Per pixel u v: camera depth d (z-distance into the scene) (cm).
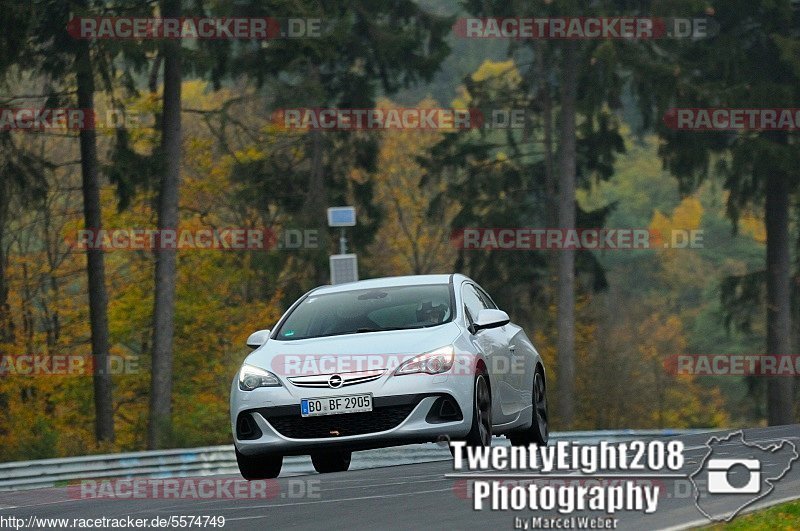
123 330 13250
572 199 12481
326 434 3375
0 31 8812
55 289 13262
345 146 12850
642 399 14162
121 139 9894
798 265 13125
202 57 9606
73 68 9350
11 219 10088
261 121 14462
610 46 11475
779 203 12850
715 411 19862
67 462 6225
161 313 9969
